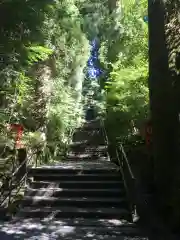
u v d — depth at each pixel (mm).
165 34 7047
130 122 11844
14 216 6586
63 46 12898
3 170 7742
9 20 6008
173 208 5988
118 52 13930
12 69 6754
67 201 7148
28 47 7094
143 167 8312
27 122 10414
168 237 5359
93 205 7074
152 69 7457
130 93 10195
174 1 6633
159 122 7051
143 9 11742
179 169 6020
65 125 13688
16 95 8406
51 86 11656
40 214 6648
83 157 15109
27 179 8109
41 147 10617
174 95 6441
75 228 5875
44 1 6449
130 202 6738
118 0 16234
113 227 5973
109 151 14773
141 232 5668
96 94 26438
